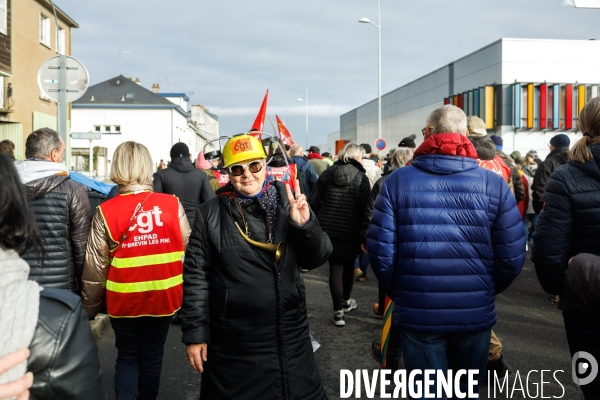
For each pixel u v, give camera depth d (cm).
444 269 276
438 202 278
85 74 739
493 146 446
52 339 121
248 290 256
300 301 264
